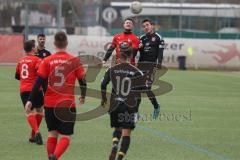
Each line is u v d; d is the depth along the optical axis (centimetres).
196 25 14875
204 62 12256
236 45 12212
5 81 7819
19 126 3922
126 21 3972
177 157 2984
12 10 16925
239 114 4944
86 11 14950
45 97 2550
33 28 14688
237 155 3075
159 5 15038
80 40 12006
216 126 4178
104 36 12025
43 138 3453
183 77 9494
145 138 3572
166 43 12231
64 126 2538
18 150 3064
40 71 2533
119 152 2628
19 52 11888
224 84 8312
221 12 14725
